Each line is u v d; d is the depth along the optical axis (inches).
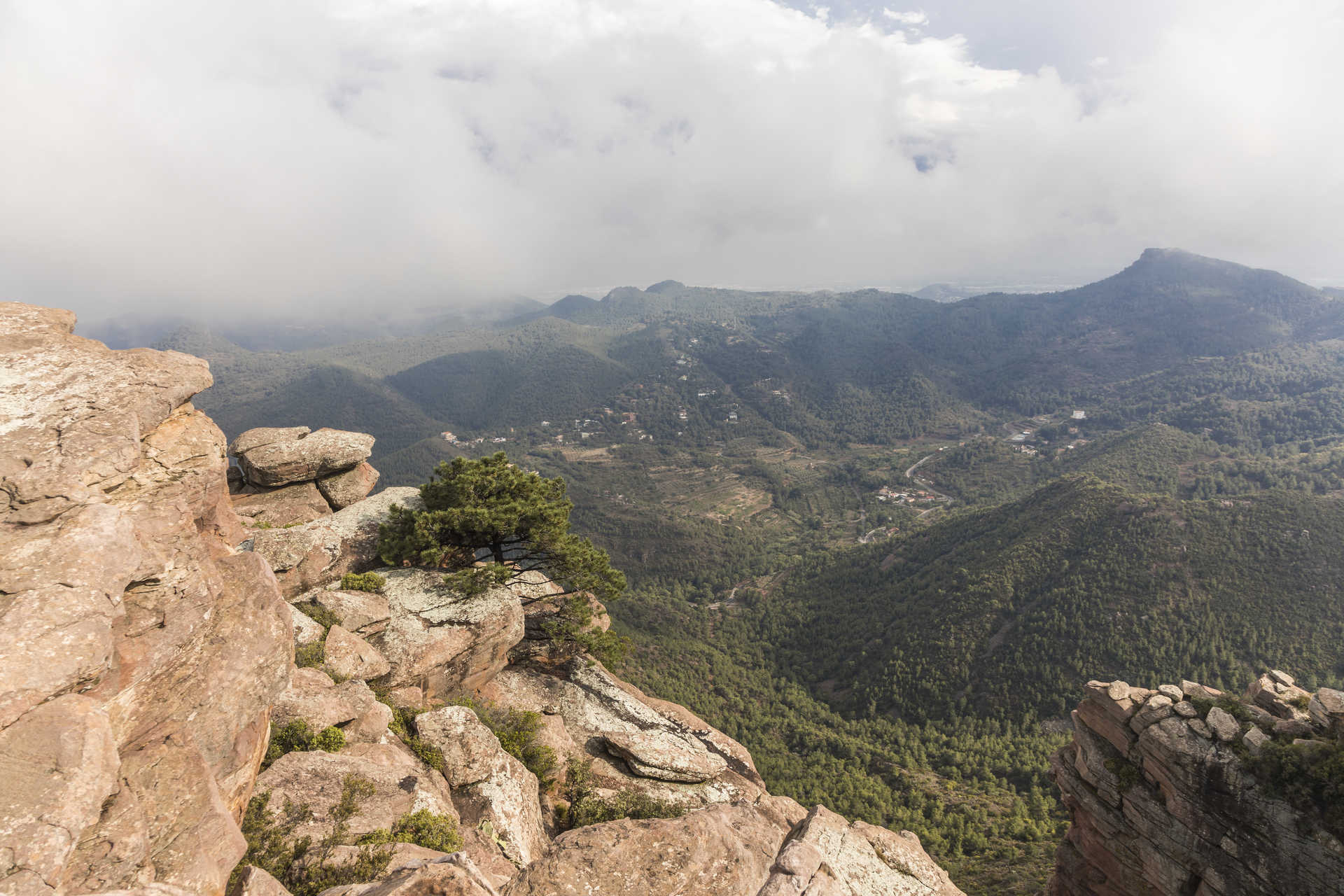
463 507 1127.0
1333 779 698.2
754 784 884.0
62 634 292.8
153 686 354.6
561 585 1291.8
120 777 300.5
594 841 412.5
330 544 1095.6
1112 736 932.0
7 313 454.3
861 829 643.5
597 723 943.0
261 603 452.8
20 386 403.2
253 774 441.7
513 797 652.7
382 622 920.3
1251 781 767.7
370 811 497.7
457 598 1008.9
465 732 697.0
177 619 373.4
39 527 333.4
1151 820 869.8
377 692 786.8
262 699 427.8
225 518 653.9
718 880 401.1
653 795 805.2
